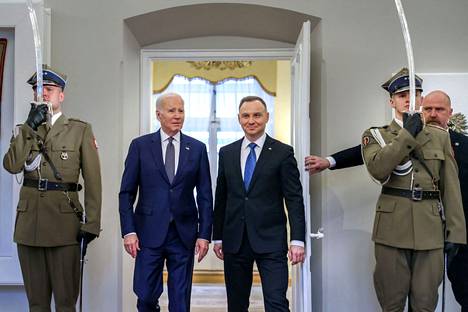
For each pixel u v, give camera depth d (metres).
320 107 3.23
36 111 2.40
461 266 2.71
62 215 2.48
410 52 2.23
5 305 3.15
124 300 3.33
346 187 3.16
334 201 3.15
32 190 2.49
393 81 2.51
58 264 2.49
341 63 3.19
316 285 3.26
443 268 2.37
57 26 3.24
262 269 2.57
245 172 2.65
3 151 3.11
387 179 2.41
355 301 3.13
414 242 2.31
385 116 3.17
